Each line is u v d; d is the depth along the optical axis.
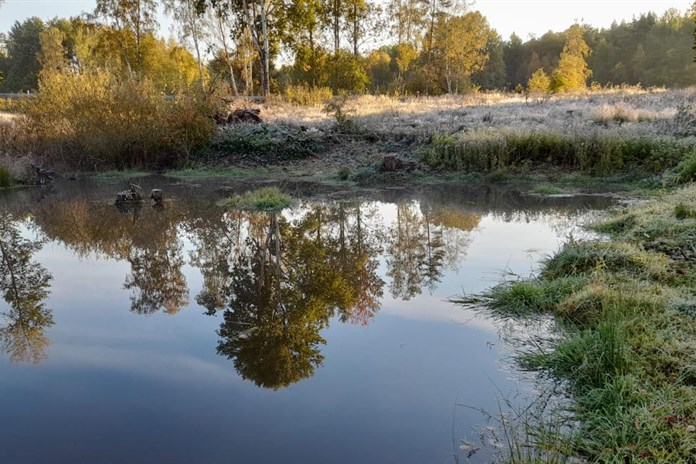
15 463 2.52
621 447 2.41
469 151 13.18
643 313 3.68
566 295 4.25
